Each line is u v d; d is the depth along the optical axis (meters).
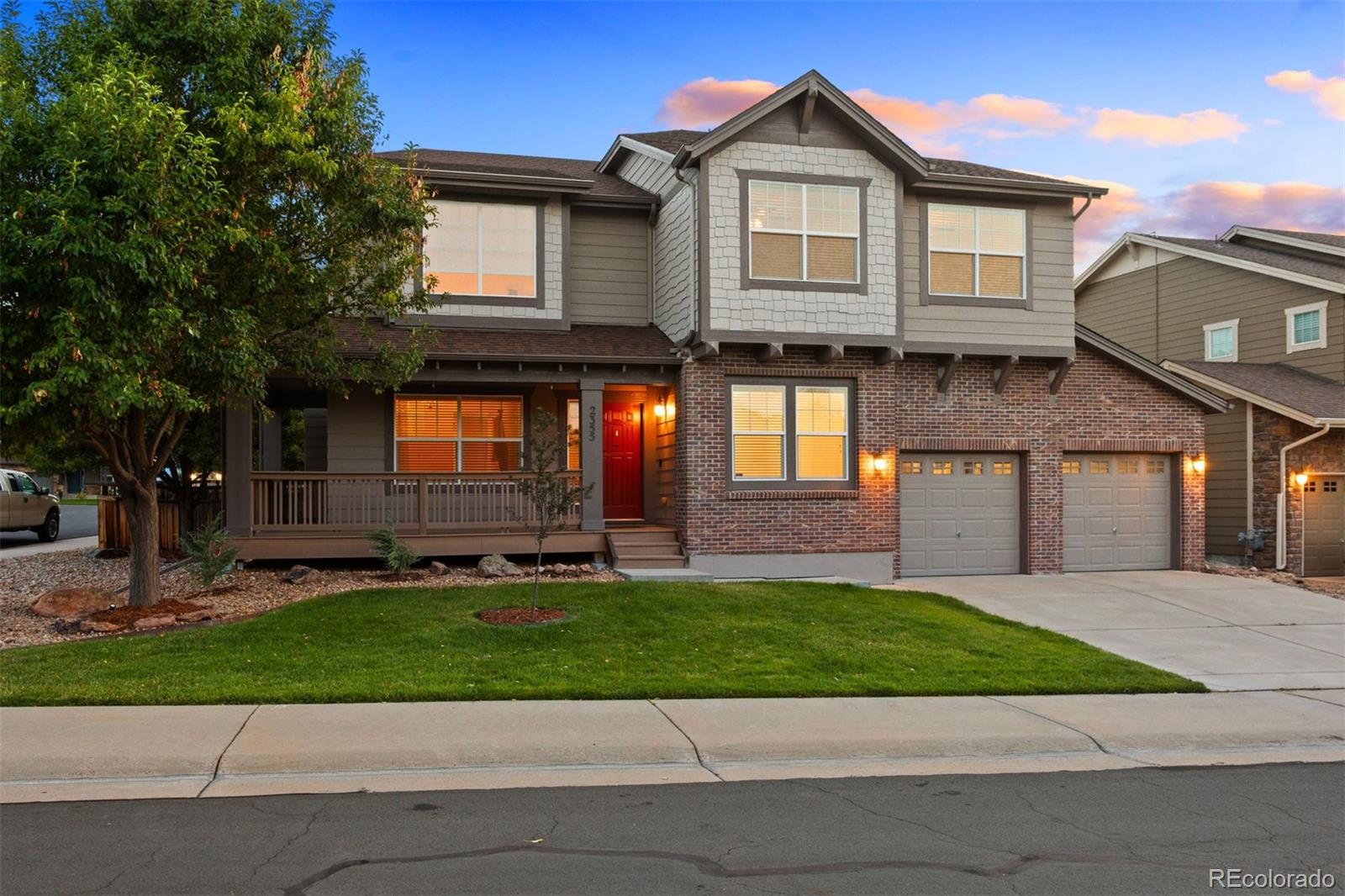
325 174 10.87
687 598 12.76
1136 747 7.93
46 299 9.28
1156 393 18.69
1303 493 20.31
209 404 11.59
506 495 15.76
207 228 10.02
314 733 7.28
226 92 10.80
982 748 7.68
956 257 17.22
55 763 6.52
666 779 6.74
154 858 5.11
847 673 9.75
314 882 4.82
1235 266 24.48
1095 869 5.19
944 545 17.75
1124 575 17.95
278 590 13.33
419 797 6.24
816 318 15.96
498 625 11.05
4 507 23.12
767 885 4.88
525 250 16.88
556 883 4.85
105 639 10.24
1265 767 7.44
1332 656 11.77
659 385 16.61
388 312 12.60
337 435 16.39
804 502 16.39
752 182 15.80
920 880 4.99
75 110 9.23
